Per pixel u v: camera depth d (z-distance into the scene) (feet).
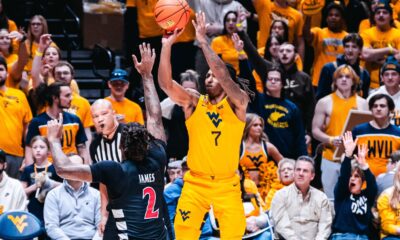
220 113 48.47
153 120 47.91
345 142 61.87
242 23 74.08
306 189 61.77
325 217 61.67
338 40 80.43
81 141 66.18
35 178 61.11
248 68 68.74
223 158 48.62
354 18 86.33
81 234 59.62
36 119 64.85
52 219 59.31
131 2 81.05
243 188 60.49
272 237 59.57
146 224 43.70
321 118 70.95
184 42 79.56
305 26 80.28
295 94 72.90
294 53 72.90
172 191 59.88
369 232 61.98
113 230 43.86
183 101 48.75
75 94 69.31
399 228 60.54
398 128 66.95
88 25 91.45
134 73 82.28
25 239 51.08
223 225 48.98
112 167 43.27
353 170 61.62
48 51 71.31
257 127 65.16
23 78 71.87
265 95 69.46
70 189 60.08
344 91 70.54
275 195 62.23
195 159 48.85
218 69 47.16
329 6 80.43
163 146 46.55
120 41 92.07
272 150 65.92
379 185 63.82
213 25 78.13
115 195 43.47
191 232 49.03
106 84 85.35
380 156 66.64
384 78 71.56
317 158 71.72
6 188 59.82
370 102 66.95
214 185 48.91
